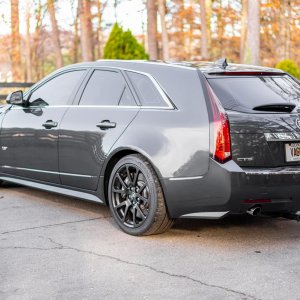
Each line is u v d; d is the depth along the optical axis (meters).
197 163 4.58
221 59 5.21
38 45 43.88
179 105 4.79
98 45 45.00
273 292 3.68
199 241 4.87
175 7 44.41
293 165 4.70
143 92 5.11
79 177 5.57
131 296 3.59
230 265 4.23
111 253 4.50
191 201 4.65
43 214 5.82
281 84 5.11
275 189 4.55
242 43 38.28
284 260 4.37
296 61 40.94
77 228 5.27
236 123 4.54
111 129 5.20
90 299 3.54
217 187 4.51
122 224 5.11
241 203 4.52
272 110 4.72
